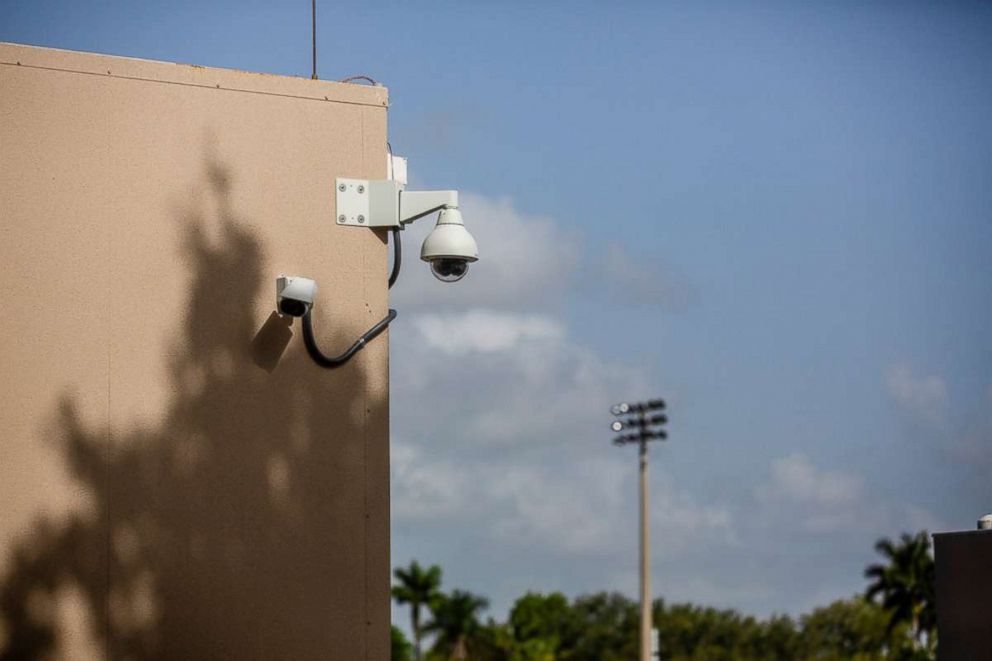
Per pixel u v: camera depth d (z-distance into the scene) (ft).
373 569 28.27
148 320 27.20
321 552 27.91
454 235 29.12
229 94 28.37
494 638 319.27
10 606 25.66
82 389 26.58
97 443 26.55
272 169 28.50
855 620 327.26
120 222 27.22
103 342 26.81
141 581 26.50
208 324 27.61
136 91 27.68
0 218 26.50
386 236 29.35
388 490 28.66
